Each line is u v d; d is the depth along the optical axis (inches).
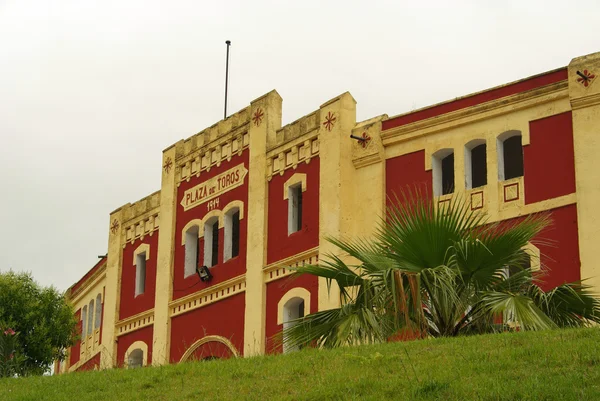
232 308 1476.4
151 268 1672.0
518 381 721.0
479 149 1341.0
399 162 1346.0
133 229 1739.7
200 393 829.2
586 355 750.5
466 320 973.2
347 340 957.2
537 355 773.3
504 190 1248.8
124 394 871.7
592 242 1162.6
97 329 1836.9
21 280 1430.9
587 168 1187.9
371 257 999.6
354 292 1139.3
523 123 1253.7
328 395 753.0
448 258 979.3
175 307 1588.3
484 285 995.3
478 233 987.3
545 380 713.0
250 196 1488.7
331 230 1349.7
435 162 1320.1
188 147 1642.5
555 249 1188.5
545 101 1239.5
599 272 1149.1
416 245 980.6
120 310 1720.0
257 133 1507.1
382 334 959.0
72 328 1457.9
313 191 1396.4
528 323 917.2
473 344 844.0
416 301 945.5
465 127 1300.4
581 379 704.4
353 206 1360.7
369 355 856.3
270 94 1505.9
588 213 1173.1
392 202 1332.4
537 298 987.9
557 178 1212.5
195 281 1560.0
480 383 724.7
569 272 1172.5
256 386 818.8
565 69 1234.0
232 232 1535.4
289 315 1393.9
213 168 1585.9
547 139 1231.5
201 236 1572.3
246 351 1417.3
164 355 1574.8
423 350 847.1
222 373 887.1
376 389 751.7
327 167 1381.6
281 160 1457.9
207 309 1525.6
